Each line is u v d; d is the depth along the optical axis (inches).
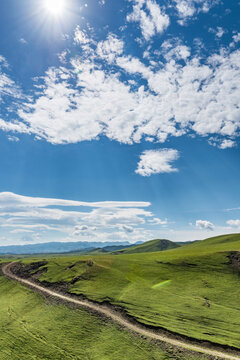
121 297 2362.2
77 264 3641.7
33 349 1690.5
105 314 2055.9
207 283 2591.0
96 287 2731.3
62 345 1694.1
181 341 1547.7
